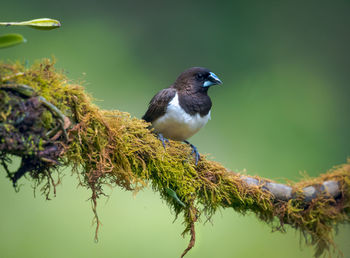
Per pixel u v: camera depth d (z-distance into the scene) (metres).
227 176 5.60
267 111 13.33
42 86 4.10
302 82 14.10
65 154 4.37
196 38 14.65
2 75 3.89
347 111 13.79
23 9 13.41
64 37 13.51
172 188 5.25
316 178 6.41
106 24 14.11
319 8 15.44
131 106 12.85
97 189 4.73
